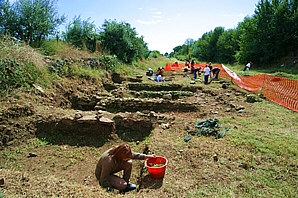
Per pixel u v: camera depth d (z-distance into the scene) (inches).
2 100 225.6
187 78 555.2
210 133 209.2
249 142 183.9
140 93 393.7
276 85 382.3
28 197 100.3
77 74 370.6
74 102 318.0
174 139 201.5
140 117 248.8
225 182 129.6
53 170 161.6
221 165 148.9
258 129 219.1
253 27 911.7
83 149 198.4
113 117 246.1
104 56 513.0
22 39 399.5
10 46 300.5
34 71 294.5
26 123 214.2
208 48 1830.7
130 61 759.7
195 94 391.2
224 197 114.3
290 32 800.9
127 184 128.9
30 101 246.8
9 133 198.2
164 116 258.4
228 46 1392.7
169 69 800.3
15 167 163.2
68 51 449.7
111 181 124.9
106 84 424.5
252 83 417.1
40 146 198.4
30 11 415.2
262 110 288.7
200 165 149.4
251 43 903.7
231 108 311.0
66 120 221.0
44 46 432.1
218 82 474.9
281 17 826.8
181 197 114.7
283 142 183.3
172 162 154.9
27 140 202.4
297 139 192.2
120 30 684.7
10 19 401.7
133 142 217.9
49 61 345.1
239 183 128.0
